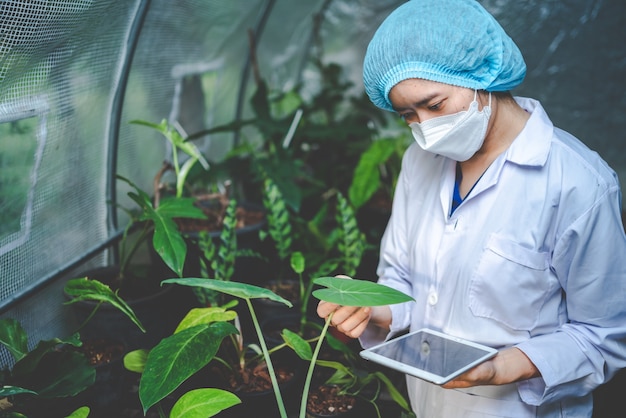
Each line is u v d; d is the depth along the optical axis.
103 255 2.11
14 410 1.28
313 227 2.18
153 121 2.35
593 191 1.11
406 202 1.41
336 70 3.63
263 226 2.28
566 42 3.28
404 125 2.90
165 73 2.34
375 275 2.47
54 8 1.36
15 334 1.36
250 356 1.62
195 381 1.50
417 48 1.09
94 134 1.92
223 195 2.31
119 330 1.69
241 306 1.98
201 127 2.89
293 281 2.14
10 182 1.53
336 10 3.86
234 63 3.13
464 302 1.21
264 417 1.42
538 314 1.19
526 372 1.12
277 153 2.59
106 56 1.81
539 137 1.16
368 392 1.59
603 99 3.29
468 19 1.09
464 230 1.21
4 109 1.41
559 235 1.14
